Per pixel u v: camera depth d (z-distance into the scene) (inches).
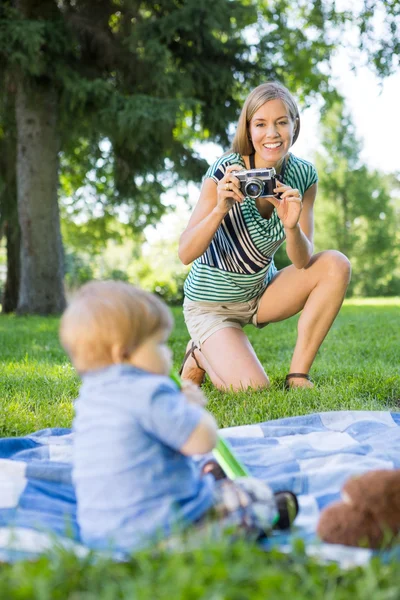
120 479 68.6
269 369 195.9
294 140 151.6
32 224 477.1
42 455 105.0
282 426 119.6
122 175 526.9
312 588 55.5
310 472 93.5
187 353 163.2
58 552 61.2
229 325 157.4
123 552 66.3
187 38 451.2
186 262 145.4
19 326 376.5
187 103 432.5
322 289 154.0
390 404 149.6
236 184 135.6
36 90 453.7
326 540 68.3
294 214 138.5
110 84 423.5
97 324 71.3
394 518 67.4
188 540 64.1
